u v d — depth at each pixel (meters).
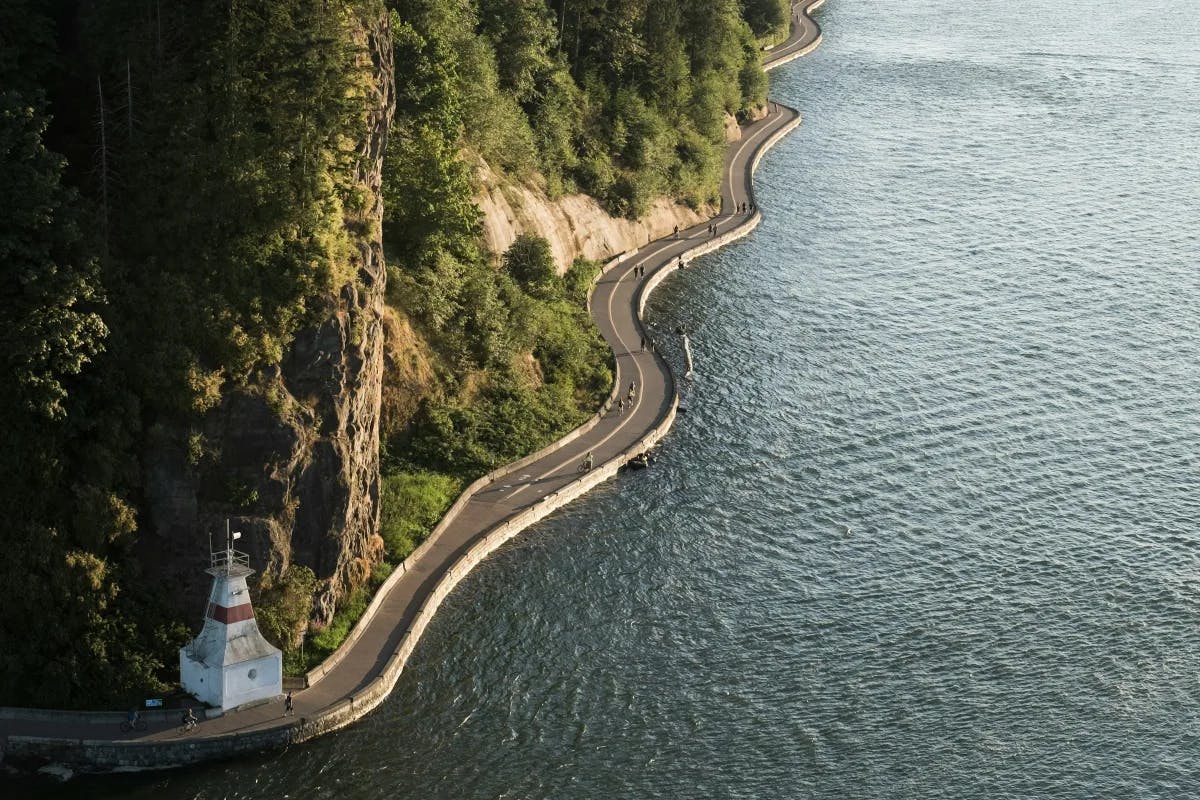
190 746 125.12
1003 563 159.12
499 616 147.62
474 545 156.12
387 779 125.56
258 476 134.62
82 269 129.62
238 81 138.62
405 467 167.38
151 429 131.75
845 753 131.12
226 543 133.62
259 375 135.38
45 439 129.12
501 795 124.56
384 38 152.88
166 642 131.00
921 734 133.75
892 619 149.38
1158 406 194.25
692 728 133.38
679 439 184.00
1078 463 179.62
